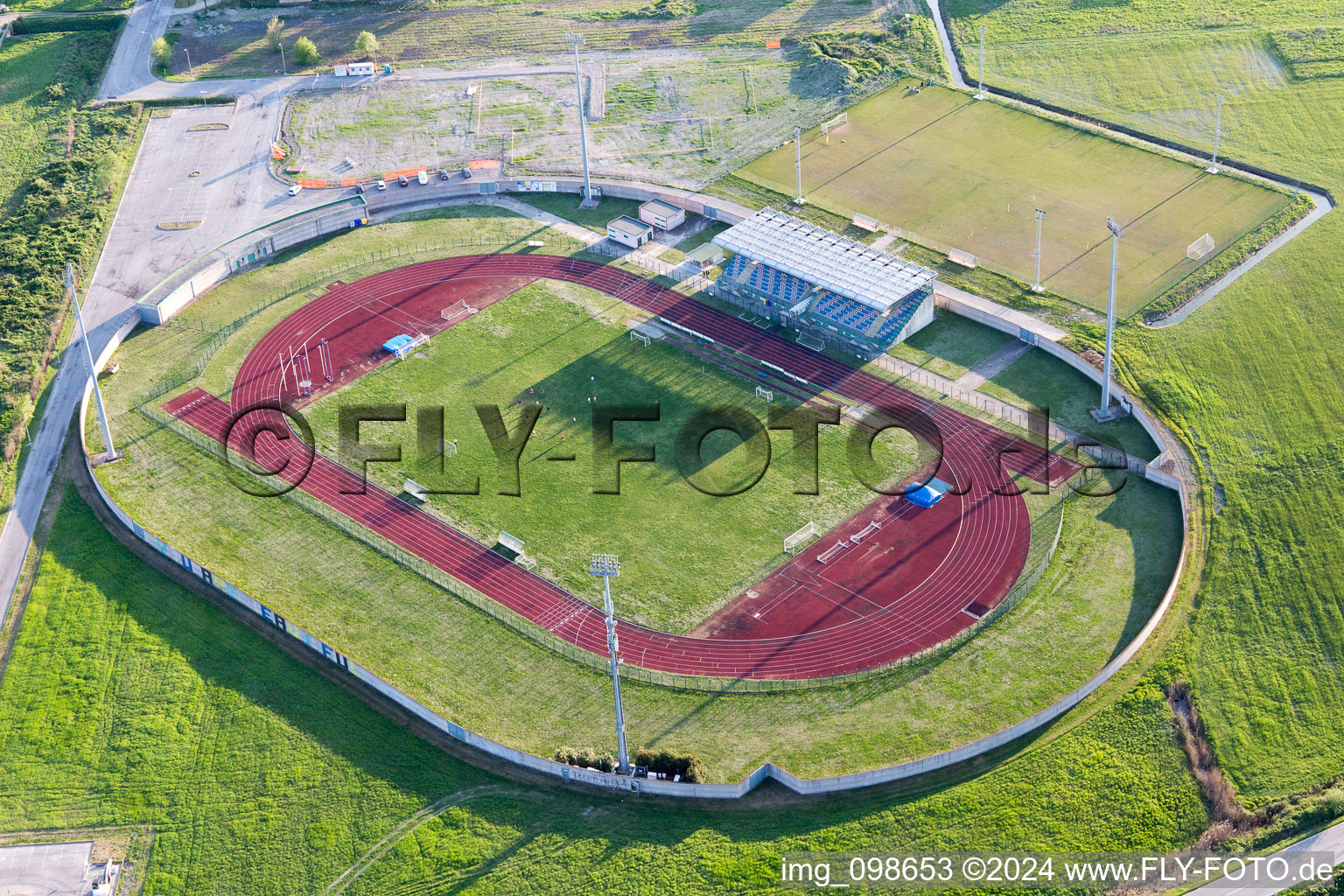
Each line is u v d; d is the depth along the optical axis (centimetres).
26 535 15500
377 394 17312
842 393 17062
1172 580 14075
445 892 11781
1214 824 11856
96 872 12112
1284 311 17862
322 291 19175
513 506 15638
